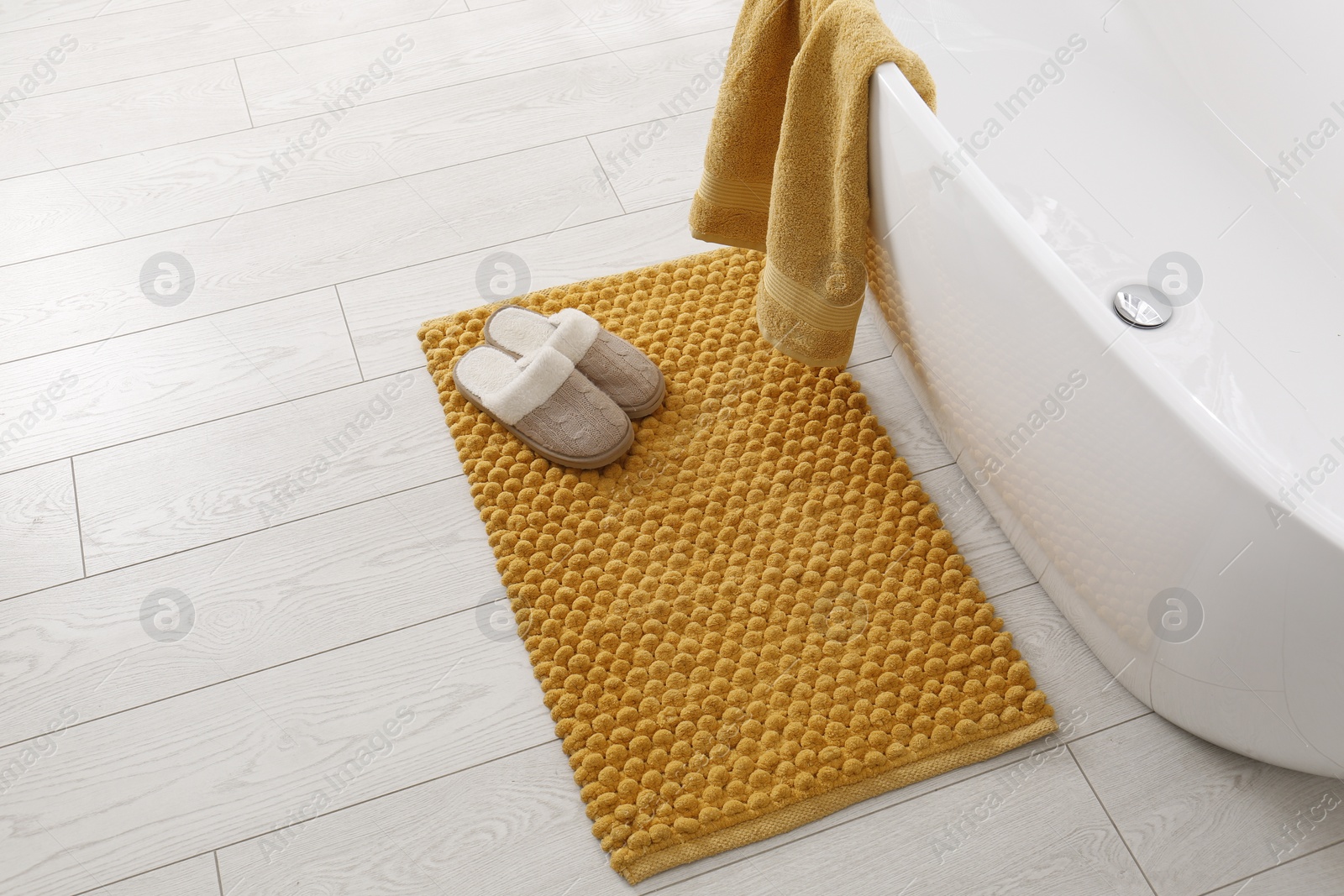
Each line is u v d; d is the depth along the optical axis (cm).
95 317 148
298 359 144
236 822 109
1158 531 90
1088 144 154
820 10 104
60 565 126
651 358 142
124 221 159
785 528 127
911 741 112
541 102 173
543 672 117
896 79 97
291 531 129
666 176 162
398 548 127
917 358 124
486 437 135
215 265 154
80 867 107
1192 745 111
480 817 109
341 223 158
